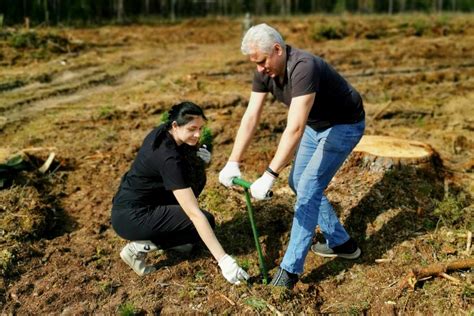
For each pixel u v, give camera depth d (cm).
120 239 438
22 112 767
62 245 429
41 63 1065
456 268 377
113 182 540
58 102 827
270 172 332
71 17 1781
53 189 521
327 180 362
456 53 1250
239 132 372
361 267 399
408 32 1611
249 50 324
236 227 438
